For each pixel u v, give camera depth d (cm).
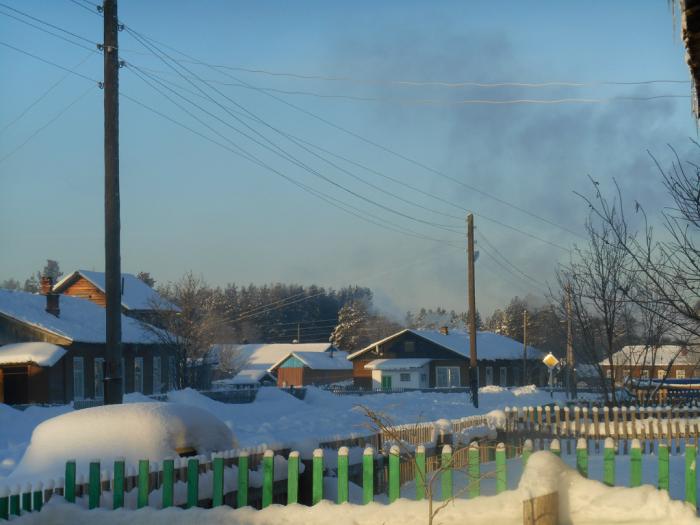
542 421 1956
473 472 884
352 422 2278
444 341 8031
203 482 902
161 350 5922
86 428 996
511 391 5191
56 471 958
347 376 10050
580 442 848
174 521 824
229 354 9656
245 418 2762
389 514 798
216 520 821
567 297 2736
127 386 5422
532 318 9344
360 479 1184
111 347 1678
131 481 880
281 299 15975
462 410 3136
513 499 772
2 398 4547
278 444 1020
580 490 777
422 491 902
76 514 832
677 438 1816
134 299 6353
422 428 1570
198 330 6088
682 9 601
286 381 9631
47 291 5338
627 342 2895
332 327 16112
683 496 1038
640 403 2712
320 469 888
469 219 4012
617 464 1463
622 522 749
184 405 1073
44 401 4450
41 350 4538
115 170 1728
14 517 803
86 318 5359
